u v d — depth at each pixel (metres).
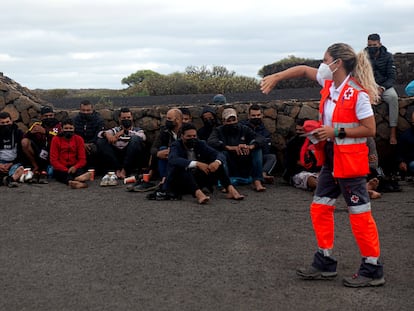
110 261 4.91
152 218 6.41
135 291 4.20
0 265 4.83
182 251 5.18
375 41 9.19
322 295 4.09
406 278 4.42
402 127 9.30
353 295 4.09
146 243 5.44
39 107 9.72
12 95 9.72
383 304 3.91
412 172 8.62
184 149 7.53
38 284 4.36
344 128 4.13
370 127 4.11
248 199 7.39
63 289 4.25
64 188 8.16
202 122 9.41
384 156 9.38
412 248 5.20
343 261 4.85
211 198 7.45
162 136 8.40
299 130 8.11
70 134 8.57
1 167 8.63
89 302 3.99
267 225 6.07
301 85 19.58
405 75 18.56
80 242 5.50
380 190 7.74
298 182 8.02
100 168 9.27
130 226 6.08
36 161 8.94
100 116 9.42
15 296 4.12
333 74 4.23
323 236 4.40
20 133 8.91
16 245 5.41
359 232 4.23
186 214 6.58
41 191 7.93
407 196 7.45
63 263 4.86
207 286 4.29
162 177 8.23
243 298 4.05
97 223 6.21
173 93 22.08
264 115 9.40
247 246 5.32
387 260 4.87
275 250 5.19
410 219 6.26
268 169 8.44
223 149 8.23
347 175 4.14
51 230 5.95
